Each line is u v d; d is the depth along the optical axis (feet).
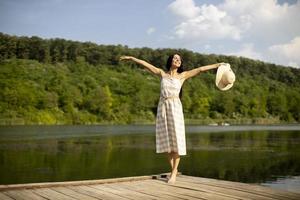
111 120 294.87
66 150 93.76
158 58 431.02
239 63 490.08
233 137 156.66
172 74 21.94
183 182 22.00
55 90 281.54
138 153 88.99
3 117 239.30
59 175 58.34
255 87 431.84
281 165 71.77
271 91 445.78
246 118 381.81
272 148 104.58
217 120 358.84
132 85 337.93
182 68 22.26
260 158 81.66
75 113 274.57
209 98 370.53
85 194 18.52
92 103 289.33
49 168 64.80
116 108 309.01
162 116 21.57
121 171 62.95
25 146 103.14
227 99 374.84
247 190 19.60
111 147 103.65
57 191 19.24
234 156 85.35
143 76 393.91
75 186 20.68
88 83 319.68
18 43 364.79
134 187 20.49
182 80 22.02
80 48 412.57
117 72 388.16
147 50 439.63
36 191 19.16
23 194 18.38
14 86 258.78
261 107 397.80
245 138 150.00
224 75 22.48
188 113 360.07
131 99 321.11
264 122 387.34
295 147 108.27
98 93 292.20
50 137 139.13
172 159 22.33
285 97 421.59
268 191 19.25
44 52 369.50
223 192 19.04
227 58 482.28
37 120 247.29
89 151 92.38
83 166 67.92
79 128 216.95
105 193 18.83
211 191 19.27
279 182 55.42
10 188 19.35
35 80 291.38
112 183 21.76
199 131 213.46
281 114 409.49
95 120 284.82
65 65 368.68
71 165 68.80
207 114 366.22
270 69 515.50
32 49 368.07
